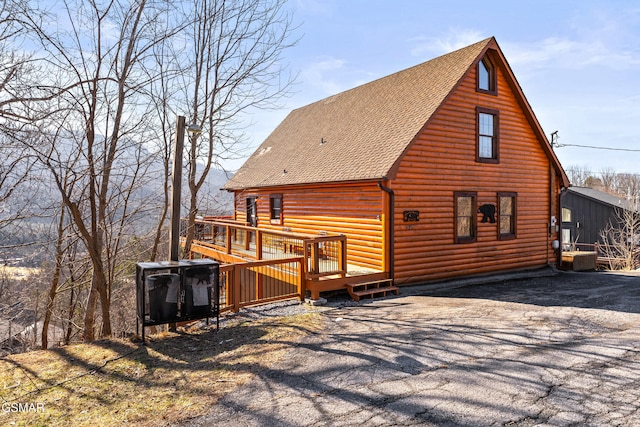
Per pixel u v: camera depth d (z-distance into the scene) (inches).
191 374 240.4
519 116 617.9
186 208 488.1
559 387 208.7
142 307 299.4
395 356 258.7
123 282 566.6
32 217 361.1
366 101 697.6
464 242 549.0
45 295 491.2
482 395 201.2
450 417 179.9
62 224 400.8
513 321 337.1
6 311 477.7
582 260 665.6
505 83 600.4
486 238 573.3
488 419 177.6
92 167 364.2
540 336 295.0
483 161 569.3
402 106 581.3
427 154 513.0
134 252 496.4
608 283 533.3
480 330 311.7
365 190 509.7
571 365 238.1
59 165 337.4
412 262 498.6
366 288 458.6
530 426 171.3
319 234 591.5
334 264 527.2
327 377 228.8
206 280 317.4
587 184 2524.6
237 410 193.3
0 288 470.6
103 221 392.8
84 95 361.7
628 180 2433.6
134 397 212.4
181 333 322.0
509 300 426.6
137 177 426.0
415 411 186.4
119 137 387.5
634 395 198.7
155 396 212.7
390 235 479.2
